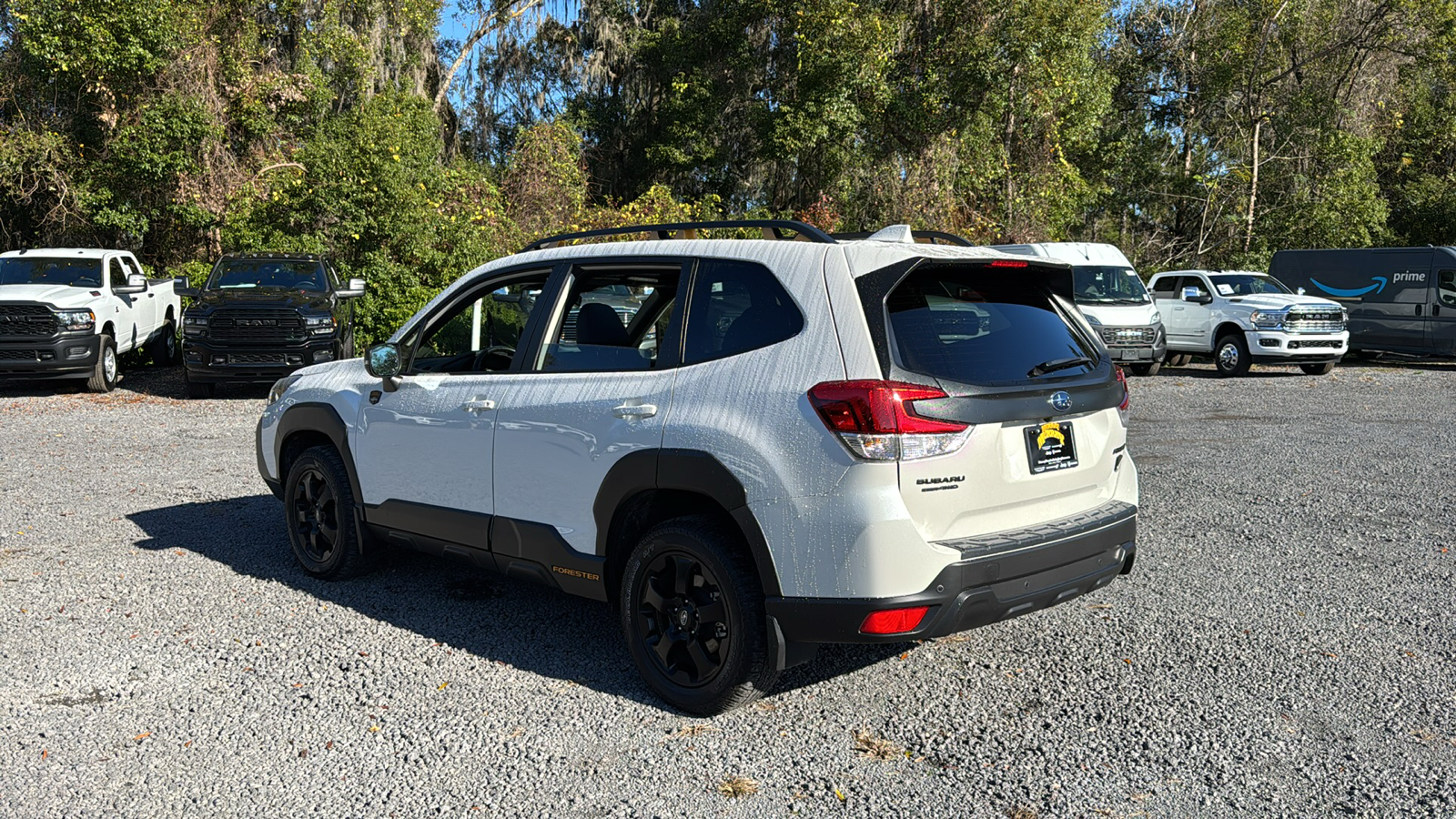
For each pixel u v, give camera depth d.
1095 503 4.02
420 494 4.88
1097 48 33.56
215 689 4.06
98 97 20.08
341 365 5.62
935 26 30.50
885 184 29.67
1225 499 7.57
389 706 3.89
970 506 3.47
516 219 24.64
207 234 21.95
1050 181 30.20
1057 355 3.86
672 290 4.10
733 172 35.22
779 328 3.63
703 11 33.69
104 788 3.26
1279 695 3.97
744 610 3.58
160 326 17.89
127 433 11.03
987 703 3.92
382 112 20.44
